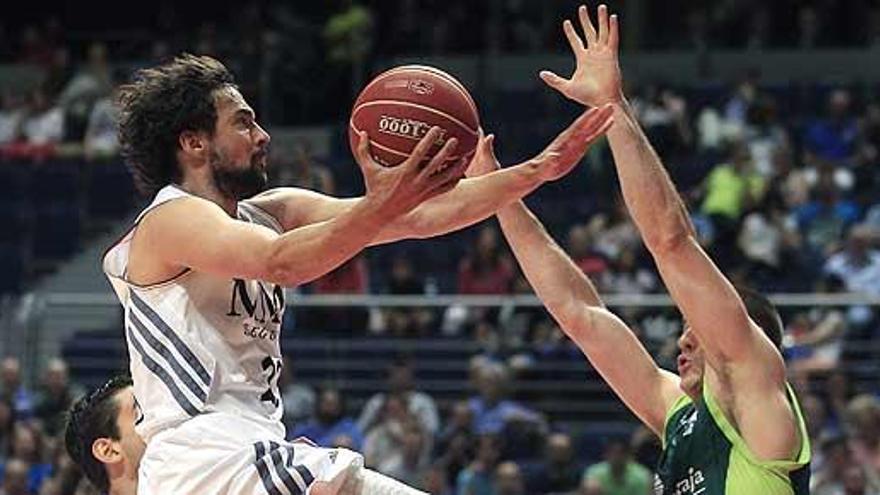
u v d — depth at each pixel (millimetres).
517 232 5918
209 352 4902
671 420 5477
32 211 19844
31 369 14883
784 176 17938
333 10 24000
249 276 4594
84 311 17109
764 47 23219
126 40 24359
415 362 15047
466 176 5551
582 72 5348
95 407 5621
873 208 17469
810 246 17000
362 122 4730
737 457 5160
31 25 25531
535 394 14477
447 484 13289
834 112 20047
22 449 13297
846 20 23125
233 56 22422
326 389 14273
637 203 5176
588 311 5812
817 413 12891
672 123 19688
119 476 5602
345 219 4422
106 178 20297
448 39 23422
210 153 4996
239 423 4895
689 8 24000
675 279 5145
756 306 5504
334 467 4895
